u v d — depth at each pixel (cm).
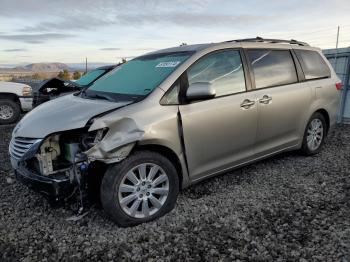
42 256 287
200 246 293
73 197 328
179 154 352
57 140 329
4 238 316
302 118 489
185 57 381
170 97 349
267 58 450
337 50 824
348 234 302
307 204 366
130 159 320
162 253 286
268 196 391
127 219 325
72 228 332
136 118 322
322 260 267
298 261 268
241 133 404
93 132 311
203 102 368
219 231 316
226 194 400
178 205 374
